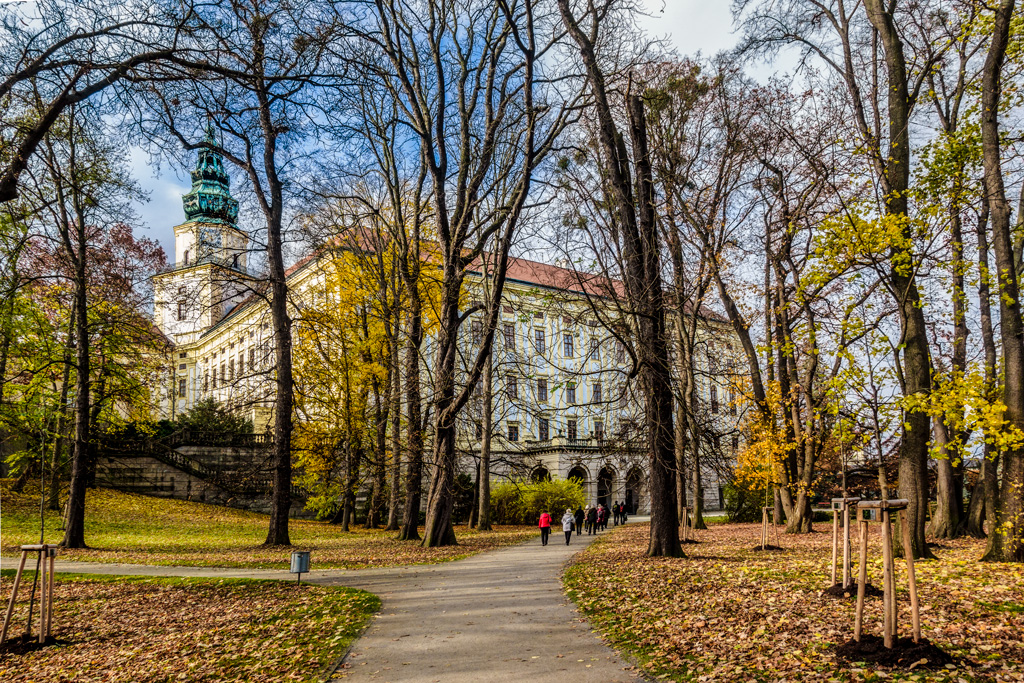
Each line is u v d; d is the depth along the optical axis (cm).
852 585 1038
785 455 2439
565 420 4709
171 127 1139
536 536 2888
